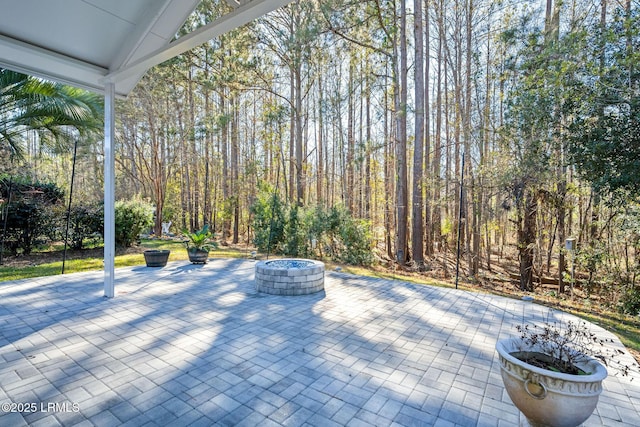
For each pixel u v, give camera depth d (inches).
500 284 343.0
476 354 123.6
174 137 538.6
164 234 644.1
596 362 72.1
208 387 96.0
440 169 401.4
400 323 157.6
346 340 134.7
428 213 471.2
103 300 183.9
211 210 665.6
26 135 326.0
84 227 370.9
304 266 219.6
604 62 199.3
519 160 283.7
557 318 169.9
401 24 372.8
